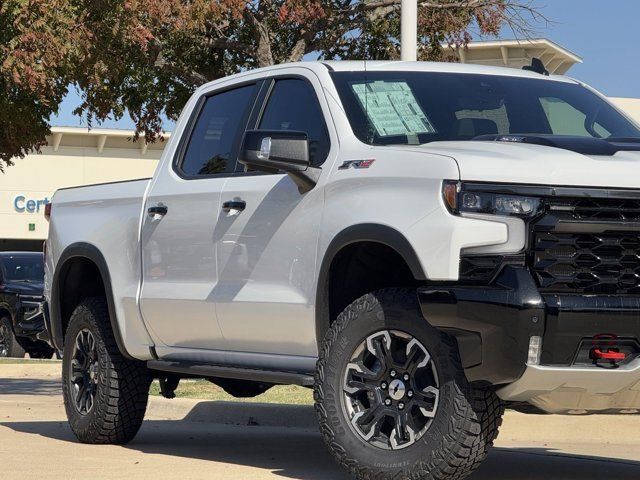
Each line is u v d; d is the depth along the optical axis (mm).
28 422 10273
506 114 6836
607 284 5547
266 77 7211
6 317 22234
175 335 7480
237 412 10547
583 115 7086
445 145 6066
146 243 7684
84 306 8391
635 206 5605
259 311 6656
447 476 5656
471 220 5547
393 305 5824
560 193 5520
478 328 5449
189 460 7379
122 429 8203
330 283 6246
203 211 7176
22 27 13156
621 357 5469
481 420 5594
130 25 13711
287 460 7535
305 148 6332
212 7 13867
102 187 8391
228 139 7301
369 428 5926
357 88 6680
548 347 5387
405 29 12586
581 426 9828
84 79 14891
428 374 5777
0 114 15398
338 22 15859
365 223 5938
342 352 6000
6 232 40500
